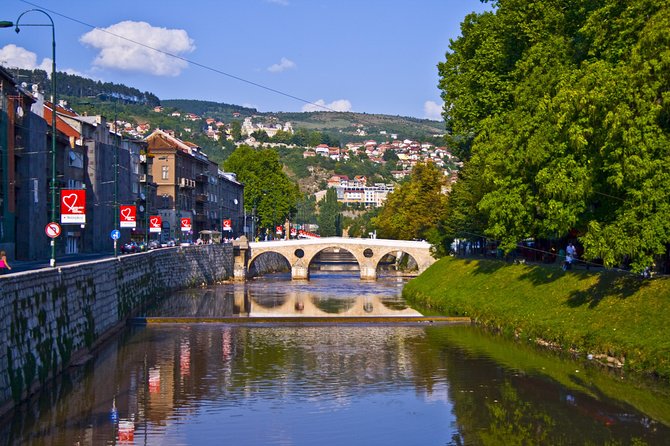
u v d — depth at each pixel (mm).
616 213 44500
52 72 46906
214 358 49125
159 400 37375
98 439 30734
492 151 58688
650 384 39031
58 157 90250
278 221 187000
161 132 152375
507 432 32094
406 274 155250
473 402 37094
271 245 139500
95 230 103188
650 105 41594
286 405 36781
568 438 31156
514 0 60281
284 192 188000
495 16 65875
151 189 136375
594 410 34969
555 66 54250
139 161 130375
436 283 89125
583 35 52812
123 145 121688
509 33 61719
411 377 42969
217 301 89812
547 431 32094
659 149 41719
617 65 45406
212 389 40094
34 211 79188
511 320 58406
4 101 71125
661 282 46531
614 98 42969
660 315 43344
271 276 151000
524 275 67125
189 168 152750
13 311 33281
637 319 44781
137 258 76438
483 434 31891
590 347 46156
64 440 30422
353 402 37406
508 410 35469
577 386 39469
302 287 116688
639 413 34375
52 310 40000
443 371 44469
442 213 115000
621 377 40938
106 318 56250
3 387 31641
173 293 99188
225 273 132250
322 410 35875
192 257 112312
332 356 49844
